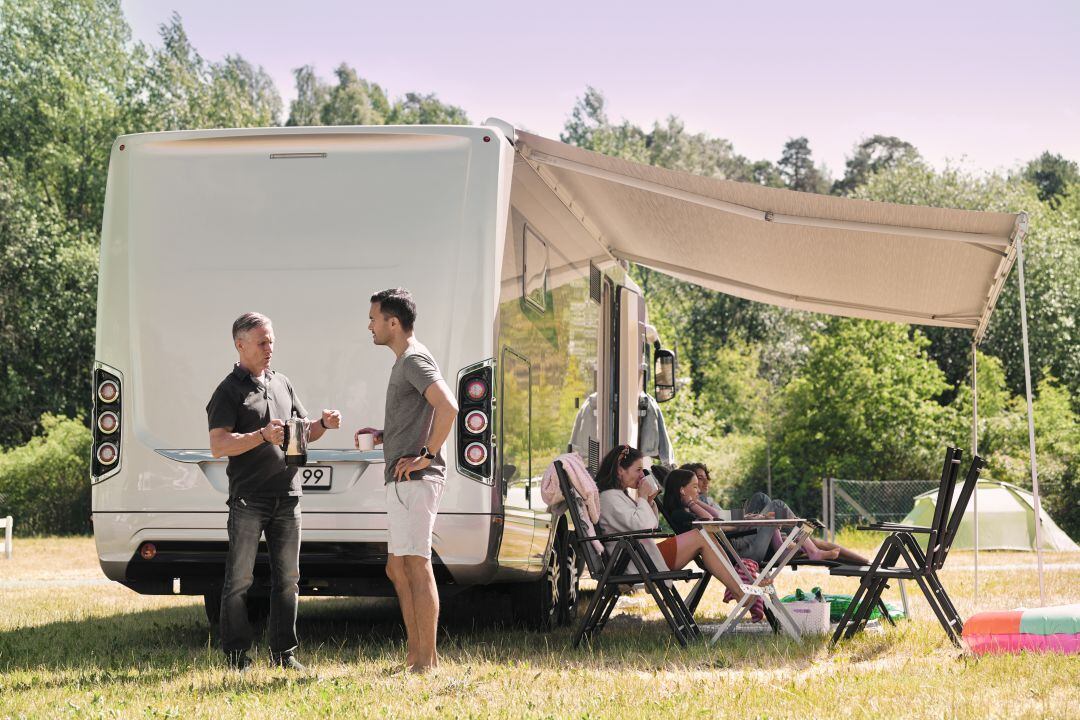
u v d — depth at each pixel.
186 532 6.36
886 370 29.58
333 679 5.33
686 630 6.84
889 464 29.30
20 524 26.14
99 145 33.19
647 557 6.85
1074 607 6.34
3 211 30.19
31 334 30.23
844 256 9.10
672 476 8.66
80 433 26.86
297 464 5.50
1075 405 33.09
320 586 6.54
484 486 6.17
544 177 7.54
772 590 6.91
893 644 6.69
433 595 5.49
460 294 6.30
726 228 9.08
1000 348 34.75
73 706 4.74
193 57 39.66
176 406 6.43
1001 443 28.55
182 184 6.55
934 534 6.74
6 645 6.79
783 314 42.06
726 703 4.85
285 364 6.40
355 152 6.46
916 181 38.75
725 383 34.66
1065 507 27.28
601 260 9.58
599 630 7.00
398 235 6.39
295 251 6.45
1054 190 59.88
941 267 8.81
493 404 6.23
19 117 33.28
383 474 6.28
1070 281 34.34
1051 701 4.82
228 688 5.20
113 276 6.54
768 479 29.70
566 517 7.96
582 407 8.62
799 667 5.89
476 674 5.55
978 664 5.72
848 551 8.32
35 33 34.88
